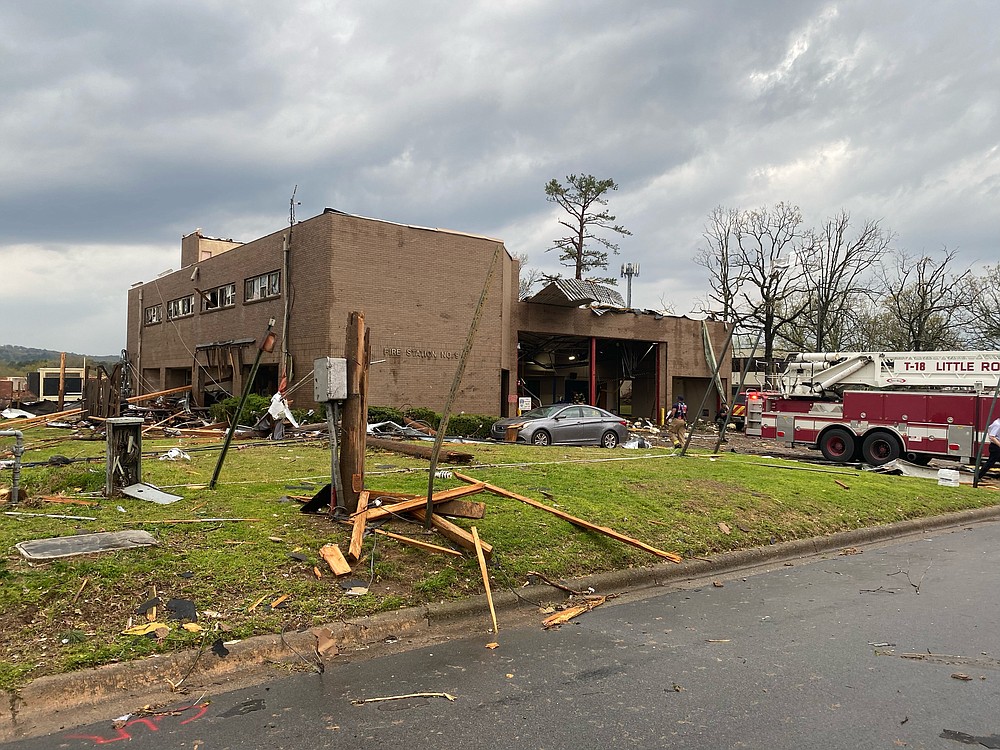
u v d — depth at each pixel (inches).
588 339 1325.0
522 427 764.6
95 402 1015.6
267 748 132.1
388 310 892.6
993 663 183.8
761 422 857.5
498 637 202.1
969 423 687.7
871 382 794.2
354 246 867.4
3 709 143.0
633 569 272.2
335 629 191.5
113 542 227.1
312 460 486.9
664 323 1331.2
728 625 217.2
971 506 471.2
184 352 1247.5
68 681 152.0
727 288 1776.6
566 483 382.6
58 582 192.7
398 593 216.7
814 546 346.3
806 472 515.5
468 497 325.4
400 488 347.3
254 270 1010.1
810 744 136.2
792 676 172.9
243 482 367.9
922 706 155.3
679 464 504.4
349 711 149.3
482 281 978.7
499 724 143.4
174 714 147.3
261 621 188.4
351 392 272.5
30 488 353.1
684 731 141.3
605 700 156.6
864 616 228.2
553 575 253.1
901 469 650.2
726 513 354.6
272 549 234.8
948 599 251.3
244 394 342.3
